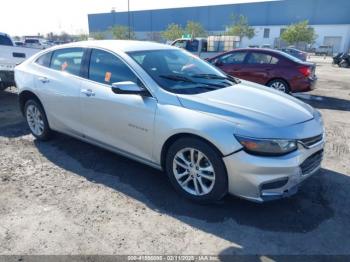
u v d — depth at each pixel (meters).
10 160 4.30
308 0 57.56
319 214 3.19
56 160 4.32
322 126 3.41
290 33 52.94
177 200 3.39
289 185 2.94
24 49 7.50
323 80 14.54
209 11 65.50
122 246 2.69
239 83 4.15
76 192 3.52
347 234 2.89
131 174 3.95
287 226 2.99
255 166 2.82
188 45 15.21
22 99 5.04
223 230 2.92
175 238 2.80
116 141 3.82
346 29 55.50
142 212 3.17
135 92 3.35
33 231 2.85
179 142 3.21
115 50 3.84
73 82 4.13
